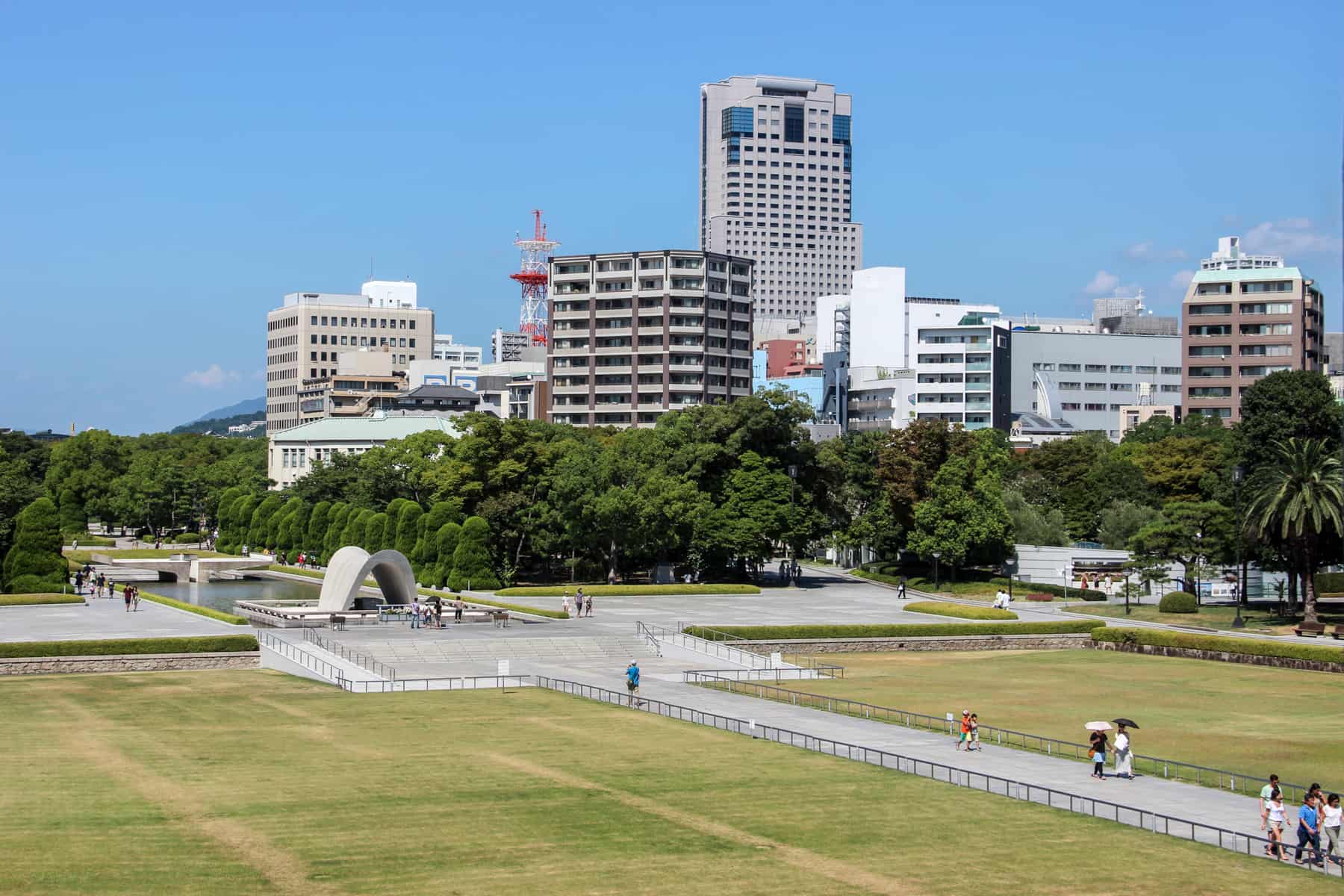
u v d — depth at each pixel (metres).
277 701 86.56
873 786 64.00
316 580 176.62
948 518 163.12
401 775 64.31
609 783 63.25
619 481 163.88
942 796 62.34
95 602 138.50
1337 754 74.94
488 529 157.25
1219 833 55.66
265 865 49.16
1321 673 108.81
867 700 92.88
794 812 58.59
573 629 122.06
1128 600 147.62
